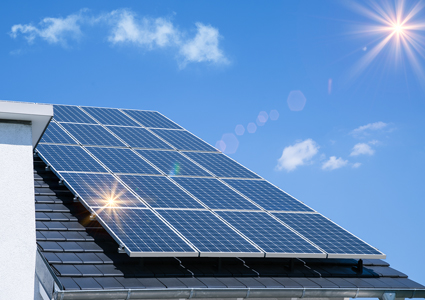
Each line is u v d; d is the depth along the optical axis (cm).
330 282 1878
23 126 1511
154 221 1856
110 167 2288
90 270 1652
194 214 1994
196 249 1717
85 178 2106
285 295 1758
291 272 1922
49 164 2184
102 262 1727
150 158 2520
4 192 1433
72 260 1691
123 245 1650
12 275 1376
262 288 1720
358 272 2014
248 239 1872
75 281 1562
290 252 1828
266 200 2311
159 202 2028
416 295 1923
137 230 1764
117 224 1772
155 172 2347
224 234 1875
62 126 2741
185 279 1722
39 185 2181
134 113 3322
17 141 1493
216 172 2533
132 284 1614
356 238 2073
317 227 2123
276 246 1861
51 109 1516
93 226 1959
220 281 1748
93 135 2694
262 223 2045
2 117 1484
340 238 2045
